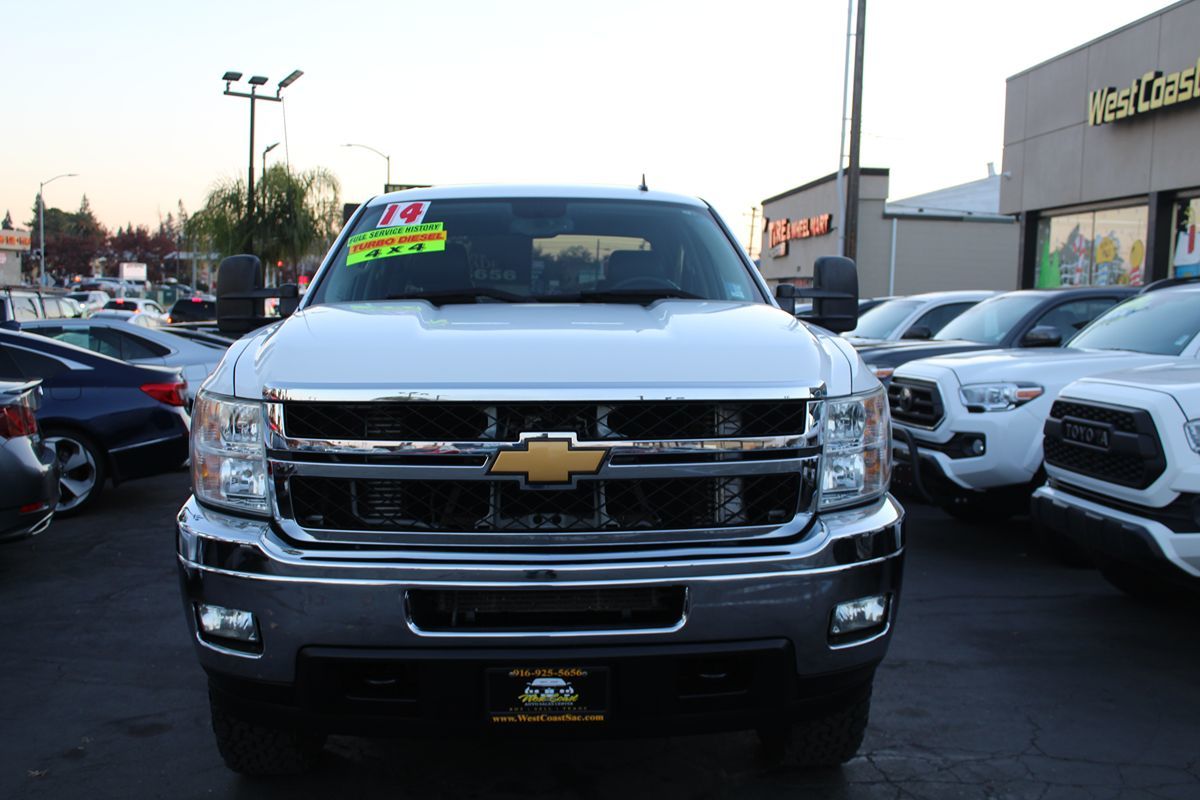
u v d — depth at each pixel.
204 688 4.44
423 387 2.75
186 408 8.52
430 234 4.36
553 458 2.75
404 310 3.53
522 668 2.72
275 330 3.30
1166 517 4.59
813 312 4.24
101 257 108.25
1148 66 18.72
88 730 3.98
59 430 8.08
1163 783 3.54
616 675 2.74
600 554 2.76
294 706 2.80
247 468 2.87
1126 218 20.16
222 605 2.81
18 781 3.53
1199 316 6.66
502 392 2.73
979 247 39.31
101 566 6.57
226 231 38.91
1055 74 21.80
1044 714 4.13
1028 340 7.91
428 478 2.75
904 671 4.62
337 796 3.42
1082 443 5.13
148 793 3.44
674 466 2.78
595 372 2.82
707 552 2.79
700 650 2.75
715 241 4.48
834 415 2.96
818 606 2.82
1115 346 7.04
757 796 3.42
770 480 2.88
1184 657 4.82
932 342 9.73
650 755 3.74
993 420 6.67
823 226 40.09
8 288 16.94
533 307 3.70
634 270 4.22
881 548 2.94
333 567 2.72
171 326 14.75
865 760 3.70
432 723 2.76
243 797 3.41
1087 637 5.11
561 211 4.50
